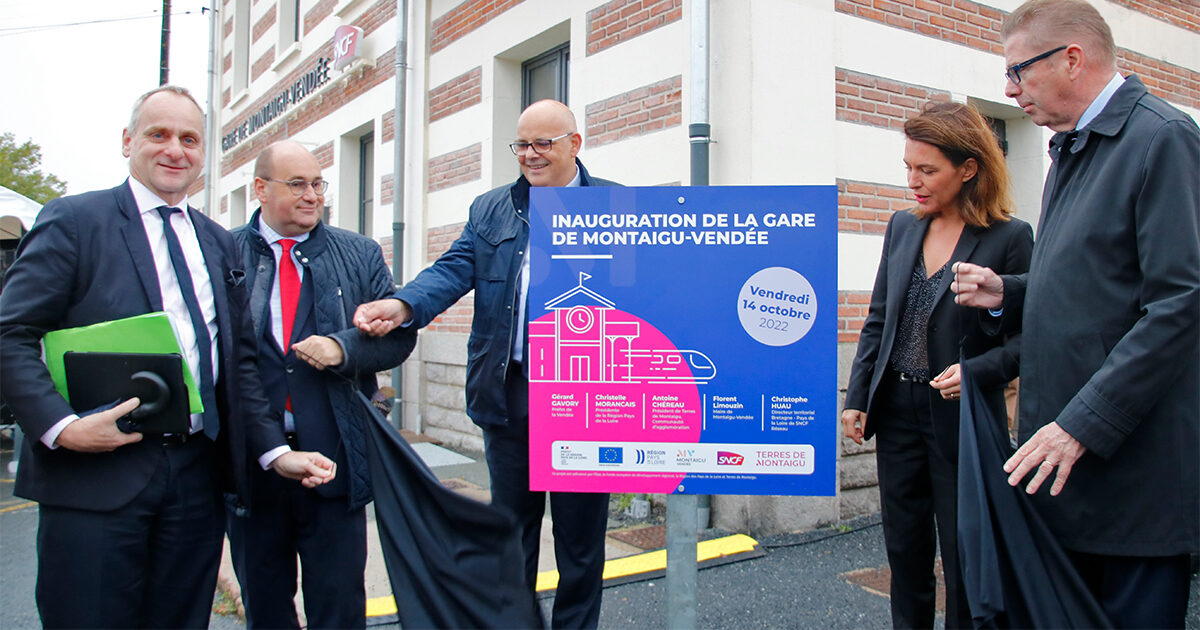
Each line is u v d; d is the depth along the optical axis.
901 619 2.58
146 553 1.97
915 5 4.83
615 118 4.86
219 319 2.08
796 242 1.82
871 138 4.59
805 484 1.84
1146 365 1.67
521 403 2.62
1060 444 1.73
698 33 4.08
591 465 1.90
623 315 1.87
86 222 1.91
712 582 3.54
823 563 3.77
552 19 5.48
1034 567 1.82
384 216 7.79
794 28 4.23
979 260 2.34
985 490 1.86
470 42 6.52
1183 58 6.46
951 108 2.40
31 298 1.83
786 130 4.18
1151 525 1.78
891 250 2.62
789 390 1.84
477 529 1.94
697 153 4.08
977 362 2.21
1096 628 1.78
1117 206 1.79
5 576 3.94
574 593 2.64
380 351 2.27
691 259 1.86
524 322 2.62
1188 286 1.68
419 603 1.89
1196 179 1.73
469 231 2.74
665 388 1.87
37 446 1.84
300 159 2.35
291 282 2.45
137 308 1.94
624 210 1.86
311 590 2.39
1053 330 1.87
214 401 2.07
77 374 1.85
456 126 6.72
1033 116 2.03
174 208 2.05
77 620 1.86
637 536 4.22
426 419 7.29
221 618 3.32
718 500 4.30
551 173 2.61
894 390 2.52
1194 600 3.26
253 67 12.05
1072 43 1.90
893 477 2.55
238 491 2.13
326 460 2.20
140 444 1.92
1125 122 1.82
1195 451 1.78
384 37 7.80
